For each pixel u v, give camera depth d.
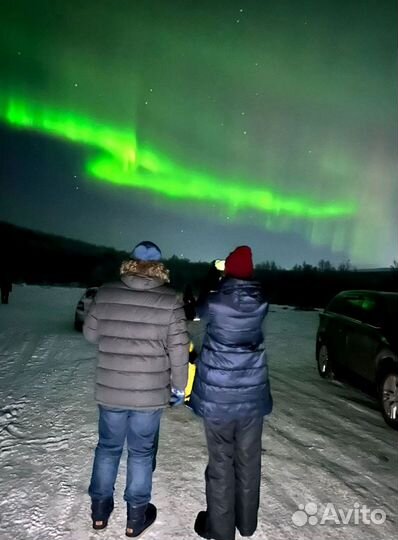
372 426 5.13
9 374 6.70
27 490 3.29
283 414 5.37
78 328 11.30
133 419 2.73
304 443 4.49
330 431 4.88
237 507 2.84
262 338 2.85
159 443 4.25
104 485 2.81
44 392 5.77
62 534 2.79
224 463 2.75
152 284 2.75
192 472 3.68
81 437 4.28
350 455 4.25
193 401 2.78
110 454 2.81
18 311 16.06
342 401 6.09
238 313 2.69
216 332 2.75
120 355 2.68
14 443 4.11
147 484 2.79
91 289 11.59
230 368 2.70
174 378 2.75
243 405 2.71
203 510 3.12
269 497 3.38
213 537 2.75
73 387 6.04
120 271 2.85
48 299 21.81
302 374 7.72
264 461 4.00
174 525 2.94
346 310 6.91
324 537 2.91
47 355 8.18
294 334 12.82
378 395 5.42
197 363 2.82
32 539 2.74
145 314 2.69
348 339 6.42
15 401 5.35
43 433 4.36
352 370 6.24
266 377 2.84
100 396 2.70
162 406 2.71
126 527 2.80
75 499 3.19
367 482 3.72
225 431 2.73
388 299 6.24
